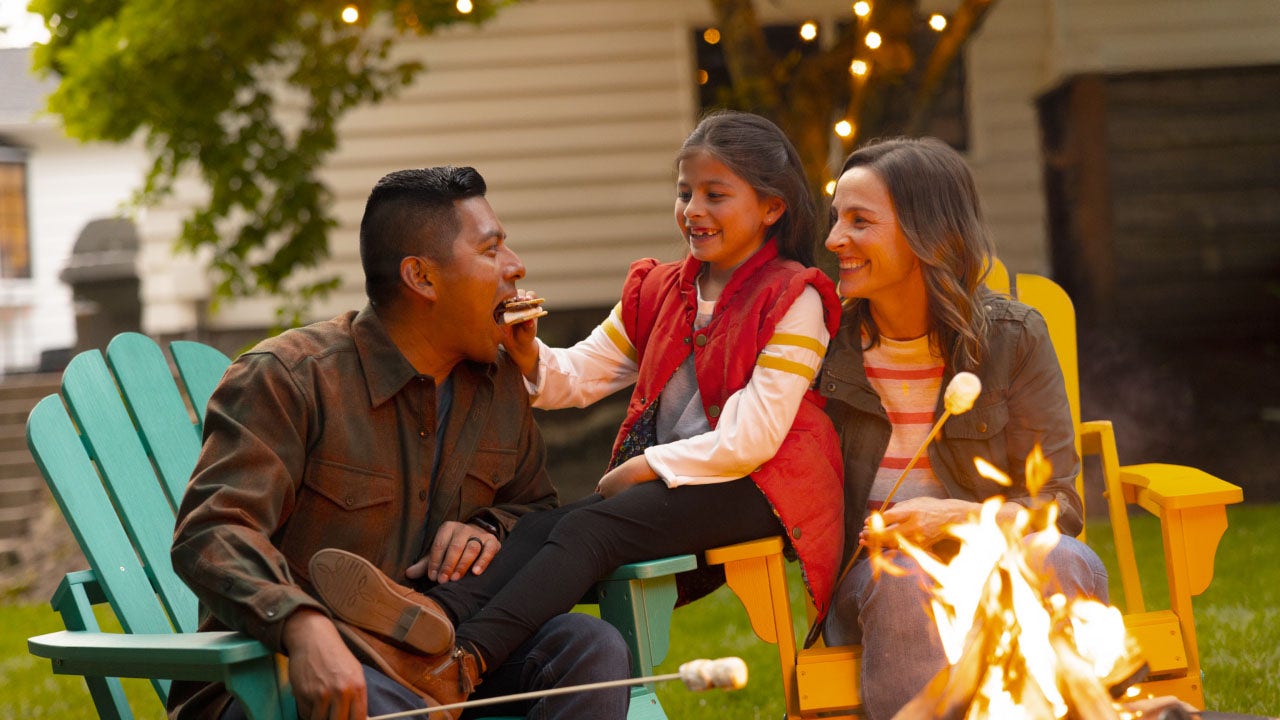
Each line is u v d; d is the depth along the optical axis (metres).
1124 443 8.22
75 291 12.28
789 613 2.46
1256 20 8.95
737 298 2.64
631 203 9.27
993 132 9.31
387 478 2.29
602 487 2.55
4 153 16.45
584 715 2.16
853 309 2.69
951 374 2.59
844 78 6.11
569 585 2.28
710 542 2.46
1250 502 7.33
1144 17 8.97
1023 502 2.48
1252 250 8.98
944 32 6.41
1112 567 5.44
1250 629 4.06
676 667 4.20
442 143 9.27
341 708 1.87
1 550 8.12
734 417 2.49
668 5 9.19
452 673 2.12
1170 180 8.99
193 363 2.96
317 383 2.25
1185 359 8.80
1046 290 3.13
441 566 2.33
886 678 2.32
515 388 2.54
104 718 2.35
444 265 2.29
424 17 6.94
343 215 9.26
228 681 1.89
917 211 2.52
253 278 9.09
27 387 9.90
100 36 6.69
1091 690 2.02
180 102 6.86
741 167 2.63
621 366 2.85
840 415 2.69
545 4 9.21
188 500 2.10
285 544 2.25
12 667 5.02
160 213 9.20
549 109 9.27
